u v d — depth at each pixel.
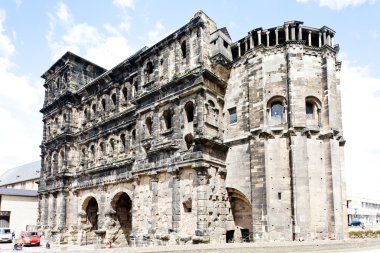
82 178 60.38
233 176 41.50
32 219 91.75
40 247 58.75
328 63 39.59
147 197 45.00
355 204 114.44
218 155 41.62
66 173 62.53
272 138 38.81
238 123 42.34
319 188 36.97
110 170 53.69
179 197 40.12
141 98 48.06
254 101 40.38
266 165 37.78
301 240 34.69
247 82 42.16
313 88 39.19
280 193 37.16
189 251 27.19
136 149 47.91
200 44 42.31
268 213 36.69
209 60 43.31
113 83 57.12
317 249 31.81
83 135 62.78
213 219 38.75
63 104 67.38
